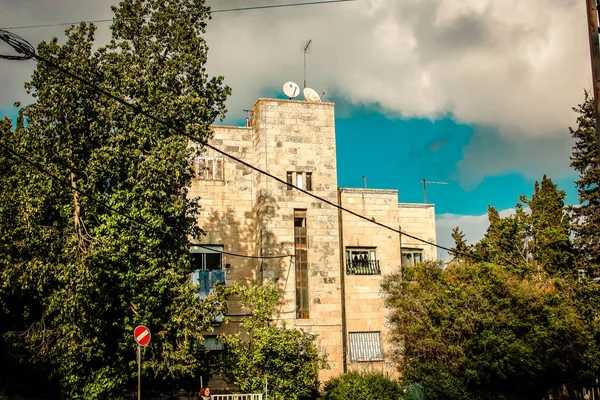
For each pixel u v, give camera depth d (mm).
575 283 37625
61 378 26031
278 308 35438
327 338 36219
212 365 30797
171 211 26422
